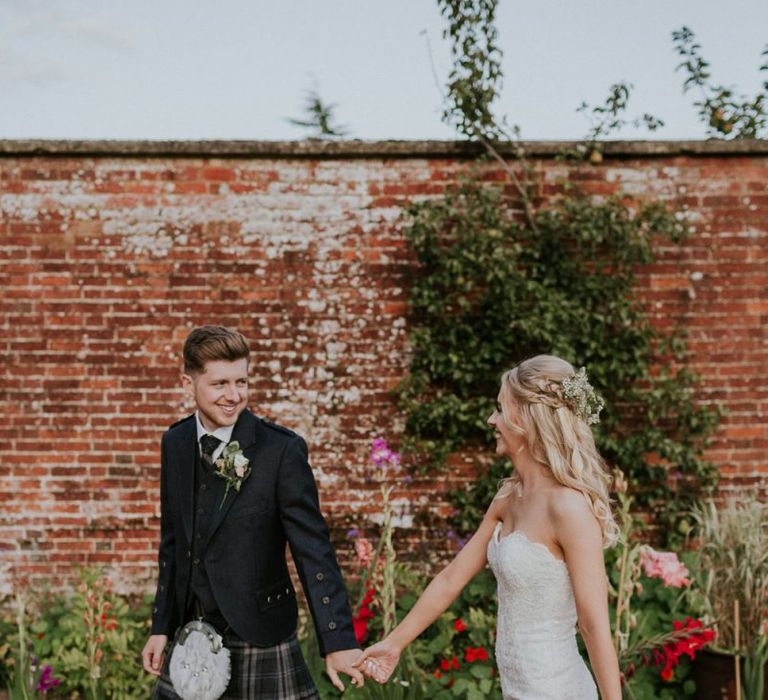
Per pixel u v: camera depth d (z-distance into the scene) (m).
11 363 5.57
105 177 5.60
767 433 5.68
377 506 5.63
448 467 5.65
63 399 5.58
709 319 5.69
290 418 5.62
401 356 5.64
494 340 5.54
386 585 4.23
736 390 5.68
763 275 5.68
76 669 4.64
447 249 5.52
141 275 5.60
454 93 5.56
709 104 6.79
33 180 5.57
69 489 5.59
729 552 4.22
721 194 5.69
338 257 5.64
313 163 5.64
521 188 5.61
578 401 2.67
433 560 5.61
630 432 5.67
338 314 5.64
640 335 5.54
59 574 5.58
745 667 3.96
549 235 5.56
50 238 5.58
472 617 4.59
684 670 4.21
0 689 4.46
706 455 5.68
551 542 2.58
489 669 4.32
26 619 5.04
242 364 2.81
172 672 2.75
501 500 2.88
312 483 2.88
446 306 5.59
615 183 5.68
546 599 2.56
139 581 5.59
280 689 2.77
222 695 2.75
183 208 5.61
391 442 5.63
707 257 5.69
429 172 5.65
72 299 5.58
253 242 5.62
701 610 4.34
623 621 4.25
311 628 4.47
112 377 5.60
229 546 2.77
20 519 5.57
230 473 2.78
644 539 5.66
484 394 5.64
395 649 2.91
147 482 5.61
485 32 5.58
